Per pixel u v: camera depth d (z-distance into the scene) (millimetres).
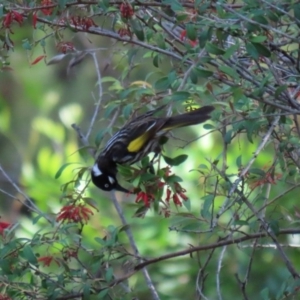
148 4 8406
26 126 21062
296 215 9500
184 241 13492
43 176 14648
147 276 9703
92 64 20938
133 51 9992
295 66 8852
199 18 8062
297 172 9688
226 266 12945
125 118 9281
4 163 20156
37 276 8906
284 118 8297
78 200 9055
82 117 19281
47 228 10094
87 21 9008
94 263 8570
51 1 9008
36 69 20797
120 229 8789
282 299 8477
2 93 21078
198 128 14281
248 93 8055
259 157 12797
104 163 9875
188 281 13258
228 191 8719
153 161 9555
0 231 8797
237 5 8445
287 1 7980
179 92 7816
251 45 7676
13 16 8914
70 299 8719
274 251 12812
